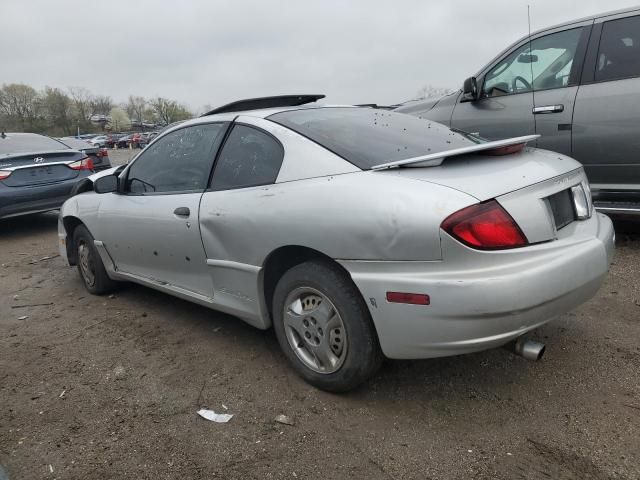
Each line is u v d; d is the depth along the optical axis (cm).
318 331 290
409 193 248
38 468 251
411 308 245
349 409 283
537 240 249
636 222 610
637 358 316
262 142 324
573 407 273
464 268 236
